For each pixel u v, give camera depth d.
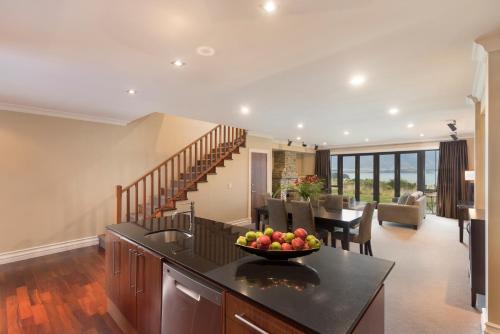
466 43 1.98
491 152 1.93
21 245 3.93
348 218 3.81
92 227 4.65
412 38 1.91
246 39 1.92
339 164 9.92
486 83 1.99
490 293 1.93
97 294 2.82
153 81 2.81
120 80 2.79
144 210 4.59
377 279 1.37
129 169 5.19
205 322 1.36
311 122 5.27
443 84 2.91
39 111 4.04
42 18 1.64
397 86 2.99
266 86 3.00
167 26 1.75
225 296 1.26
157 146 5.68
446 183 7.35
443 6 1.53
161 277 1.70
